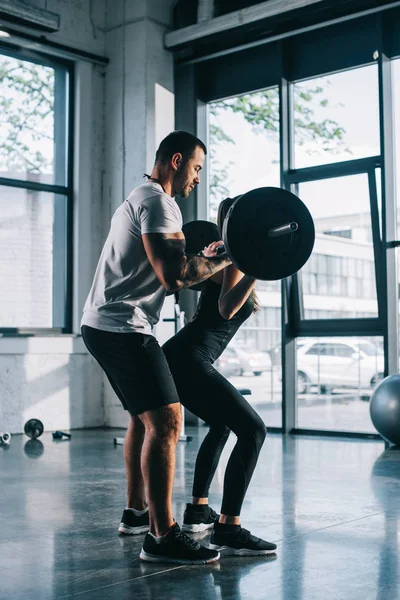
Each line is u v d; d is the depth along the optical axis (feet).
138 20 24.40
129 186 24.62
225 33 23.40
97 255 25.07
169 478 8.50
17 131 23.48
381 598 7.32
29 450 18.88
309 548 9.25
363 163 21.70
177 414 8.55
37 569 8.36
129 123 24.68
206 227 10.68
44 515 11.27
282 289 22.91
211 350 9.44
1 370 22.38
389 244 20.98
